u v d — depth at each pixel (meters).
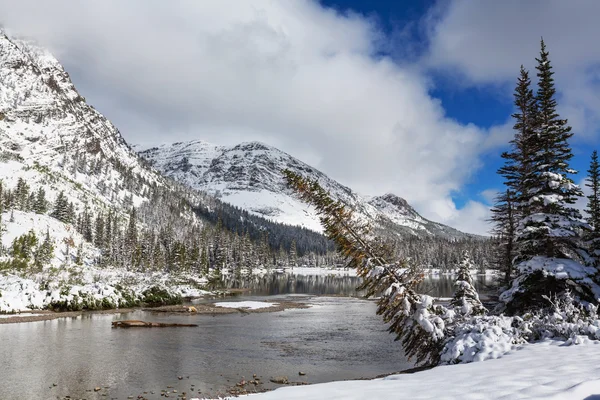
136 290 53.69
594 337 12.59
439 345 16.14
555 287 19.61
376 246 18.34
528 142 23.81
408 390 8.05
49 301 43.44
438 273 179.12
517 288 20.16
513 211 28.72
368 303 63.28
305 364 23.42
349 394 8.19
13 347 25.38
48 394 16.67
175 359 23.72
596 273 19.12
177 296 57.47
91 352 24.62
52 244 118.19
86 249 132.12
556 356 10.55
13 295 41.94
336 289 98.56
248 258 170.88
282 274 192.88
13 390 17.08
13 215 130.62
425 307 16.77
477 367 10.40
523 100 27.06
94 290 48.66
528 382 7.53
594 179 28.19
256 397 8.95
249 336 32.72
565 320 14.27
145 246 130.00
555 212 20.86
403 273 17.84
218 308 53.12
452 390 7.55
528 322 14.37
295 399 8.21
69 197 196.00
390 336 33.47
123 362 22.47
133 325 35.56
